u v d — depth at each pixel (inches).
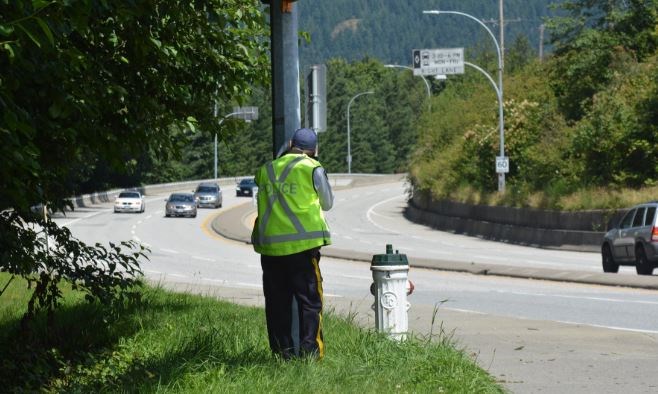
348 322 1021.2
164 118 924.6
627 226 2506.2
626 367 896.3
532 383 812.0
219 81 959.6
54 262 1006.4
